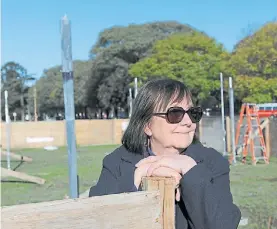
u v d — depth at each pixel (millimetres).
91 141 28141
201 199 1387
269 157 16234
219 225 1373
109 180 1638
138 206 1246
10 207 1032
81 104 57375
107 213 1180
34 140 26734
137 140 1682
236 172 12203
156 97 1649
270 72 29328
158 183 1332
